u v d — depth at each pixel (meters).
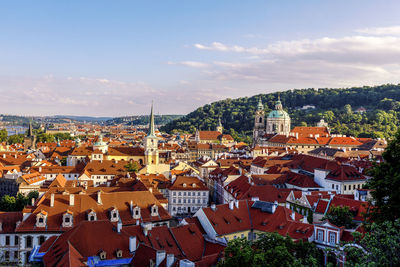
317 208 113.94
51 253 84.69
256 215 113.94
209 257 80.94
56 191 128.50
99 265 83.44
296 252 75.81
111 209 115.56
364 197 118.00
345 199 109.38
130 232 93.88
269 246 71.25
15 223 110.12
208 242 99.56
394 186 67.25
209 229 105.94
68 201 115.25
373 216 71.12
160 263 78.50
